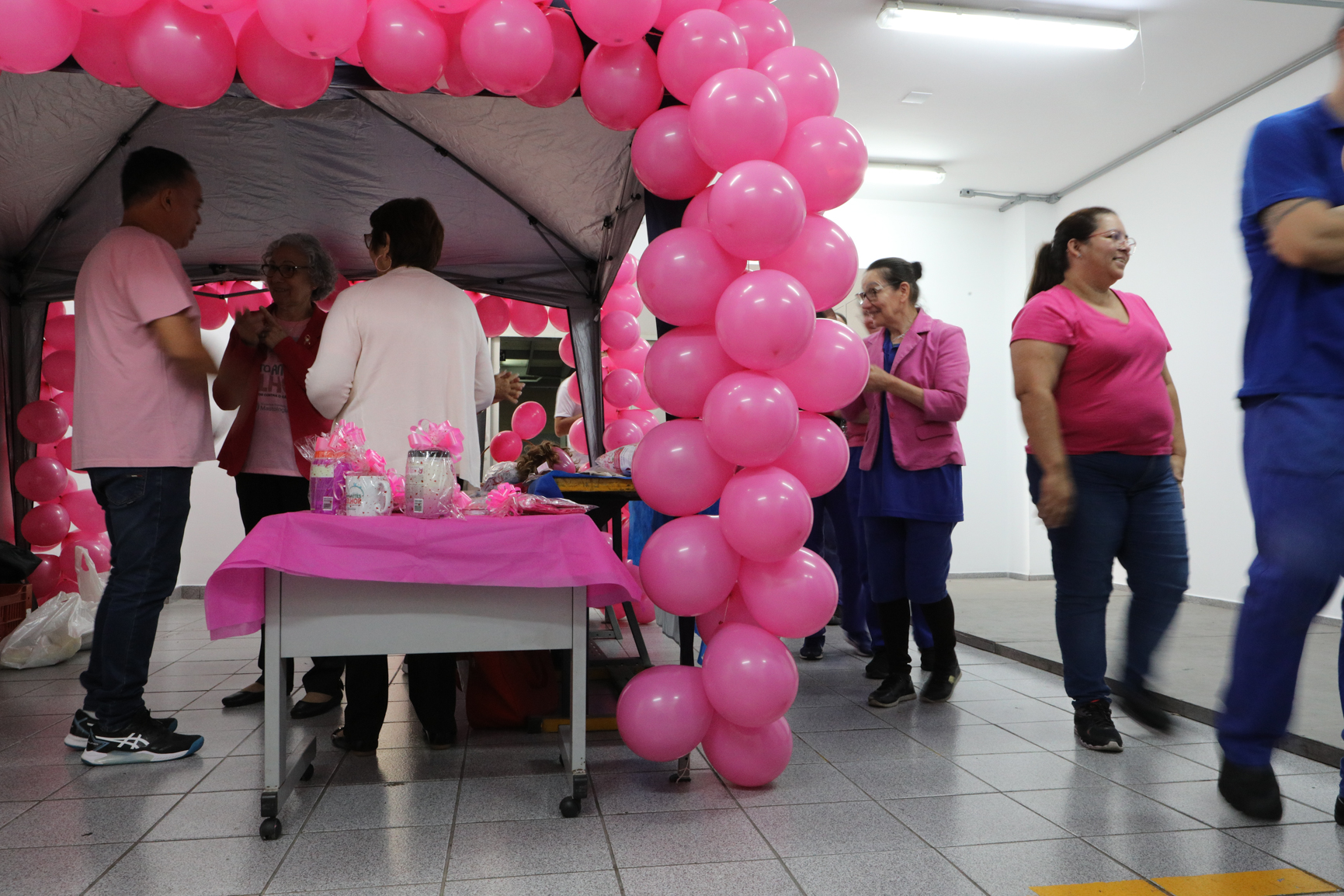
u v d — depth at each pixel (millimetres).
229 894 1509
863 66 5652
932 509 2809
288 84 1854
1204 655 3826
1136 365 2281
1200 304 6262
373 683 2328
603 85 1992
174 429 2295
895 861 1641
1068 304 2305
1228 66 5605
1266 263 1729
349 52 1916
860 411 3549
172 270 2314
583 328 4934
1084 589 2373
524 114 3482
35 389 4242
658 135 1962
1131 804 1941
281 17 1672
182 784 2104
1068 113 6238
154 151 2395
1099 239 2312
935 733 2541
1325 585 1649
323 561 1817
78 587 4289
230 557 1774
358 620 1859
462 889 1527
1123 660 2451
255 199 4082
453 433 2031
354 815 1885
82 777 2158
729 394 1803
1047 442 2260
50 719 2758
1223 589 5969
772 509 1827
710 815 1882
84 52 1773
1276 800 1783
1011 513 7957
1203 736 2486
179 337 2268
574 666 1919
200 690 3160
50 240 3957
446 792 2035
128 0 1697
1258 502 1717
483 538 1876
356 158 3889
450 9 1843
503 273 4836
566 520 1923
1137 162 6875
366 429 2281
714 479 1941
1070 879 1562
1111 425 2279
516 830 1798
